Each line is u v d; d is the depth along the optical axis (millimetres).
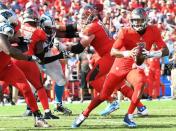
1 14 20969
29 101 22016
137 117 26719
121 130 20953
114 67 22219
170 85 45219
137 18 21359
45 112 25719
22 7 52938
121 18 50688
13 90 37375
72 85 42906
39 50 25250
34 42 25219
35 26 26266
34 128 22000
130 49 22000
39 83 25359
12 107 34969
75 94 43438
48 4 55438
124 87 25500
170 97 44656
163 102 38312
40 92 25453
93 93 40125
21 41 25312
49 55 27547
